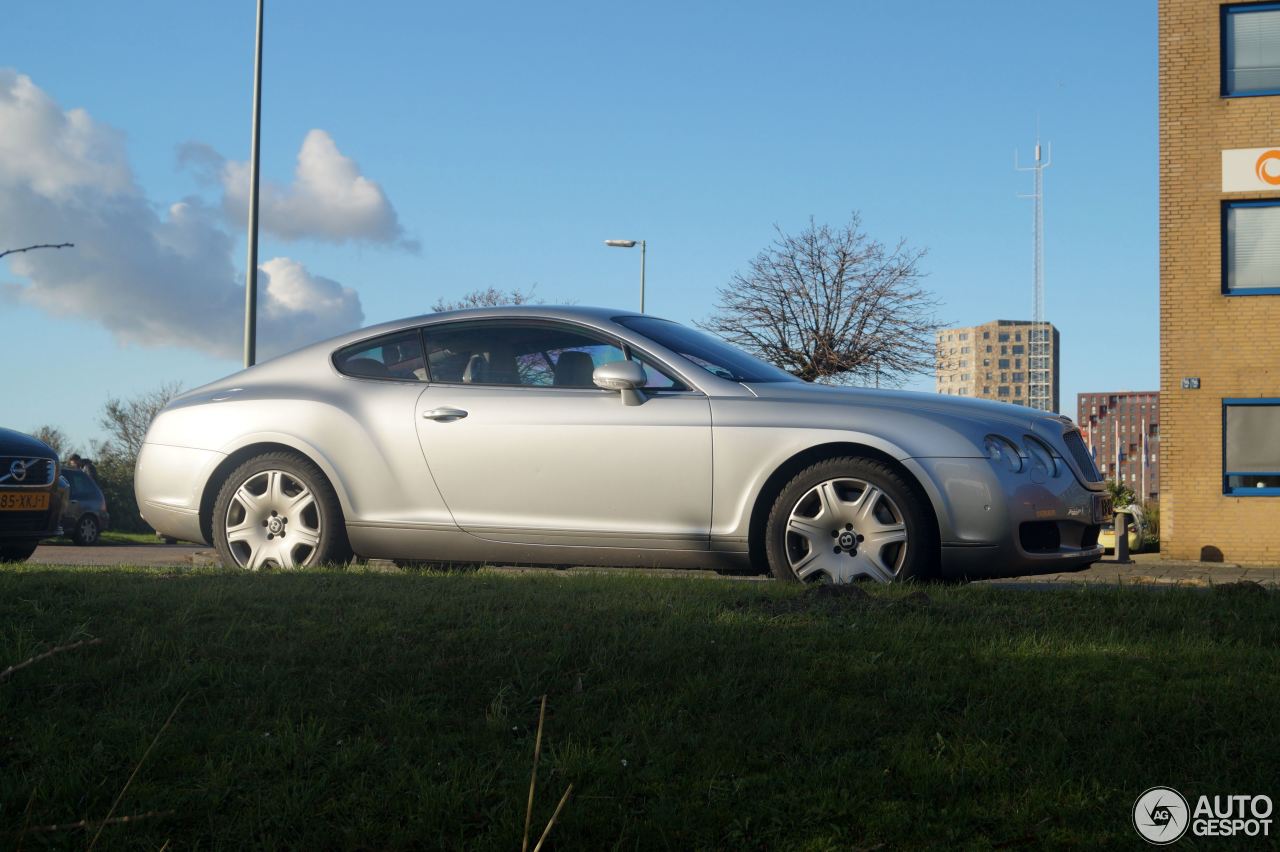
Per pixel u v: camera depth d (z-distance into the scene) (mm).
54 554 12992
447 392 6852
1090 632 4434
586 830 2797
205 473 7164
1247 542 18812
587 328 6789
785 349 33500
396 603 4750
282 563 6977
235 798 2957
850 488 6203
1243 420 19000
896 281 33438
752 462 6254
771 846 2730
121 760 3150
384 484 6824
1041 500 6172
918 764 3072
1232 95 19172
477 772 3076
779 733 3316
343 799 2955
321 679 3777
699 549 6340
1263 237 19078
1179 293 19266
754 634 4219
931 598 5082
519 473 6590
